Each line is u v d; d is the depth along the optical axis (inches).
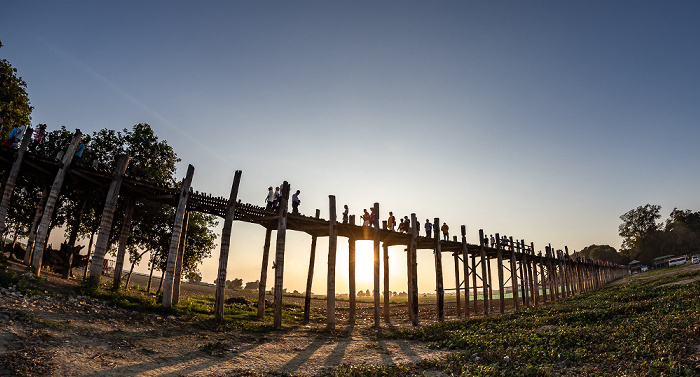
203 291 1834.4
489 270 1565.0
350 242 1082.7
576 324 739.4
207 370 456.4
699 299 832.3
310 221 915.4
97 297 687.7
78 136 739.4
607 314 800.9
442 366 514.3
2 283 569.0
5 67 1016.9
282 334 751.1
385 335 804.0
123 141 1117.7
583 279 2476.6
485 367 474.0
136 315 651.5
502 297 1396.4
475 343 637.3
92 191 904.3
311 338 740.0
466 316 1248.8
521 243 1642.5
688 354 438.3
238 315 915.4
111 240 1173.1
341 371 484.7
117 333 527.2
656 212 4672.7
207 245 1333.7
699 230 4397.1
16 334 418.9
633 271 4018.2
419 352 637.3
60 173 714.8
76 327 498.9
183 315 751.1
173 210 1213.7
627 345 507.5
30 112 1083.9
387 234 1065.5
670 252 4362.7
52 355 391.9
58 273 922.7
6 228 1063.6
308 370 506.9
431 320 1229.7
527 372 436.8
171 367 447.5
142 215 1138.7
